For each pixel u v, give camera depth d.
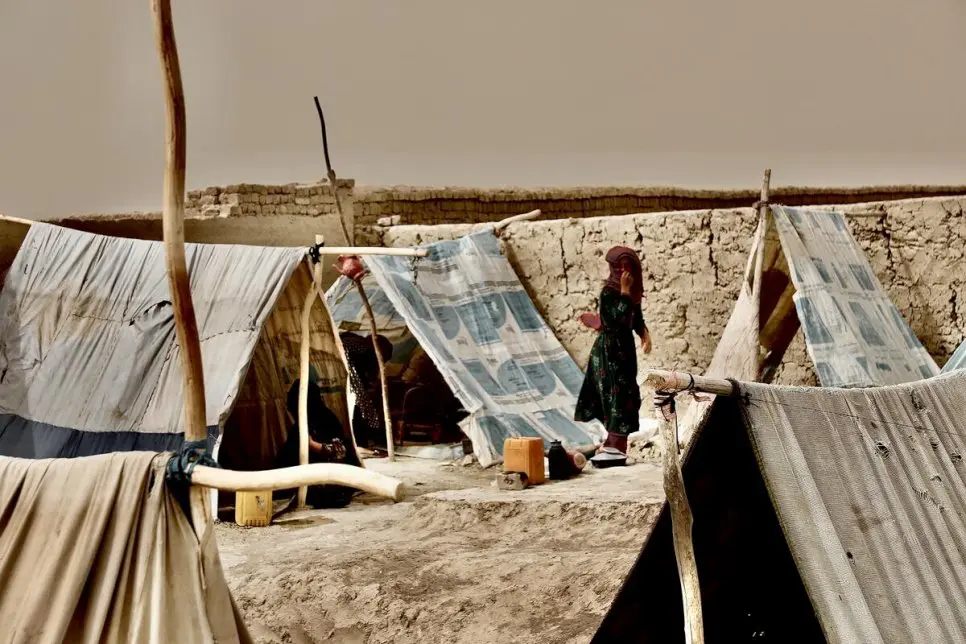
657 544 4.07
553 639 5.01
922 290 10.45
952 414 4.45
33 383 7.71
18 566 3.17
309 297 8.20
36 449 7.41
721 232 10.79
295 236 12.25
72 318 7.90
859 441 3.95
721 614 4.39
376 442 10.67
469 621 5.41
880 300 10.00
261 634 5.61
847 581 3.49
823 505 3.64
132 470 3.23
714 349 10.82
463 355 10.16
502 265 11.38
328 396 8.86
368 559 6.31
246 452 8.48
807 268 9.57
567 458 8.43
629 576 4.14
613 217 11.30
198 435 3.89
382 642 5.44
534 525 6.84
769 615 4.49
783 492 3.60
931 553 3.75
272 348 8.70
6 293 8.07
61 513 3.20
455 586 5.82
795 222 9.91
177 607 3.14
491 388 9.99
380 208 13.59
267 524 7.51
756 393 3.78
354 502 8.31
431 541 6.72
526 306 11.20
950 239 10.34
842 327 9.21
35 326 7.93
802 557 3.50
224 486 3.17
